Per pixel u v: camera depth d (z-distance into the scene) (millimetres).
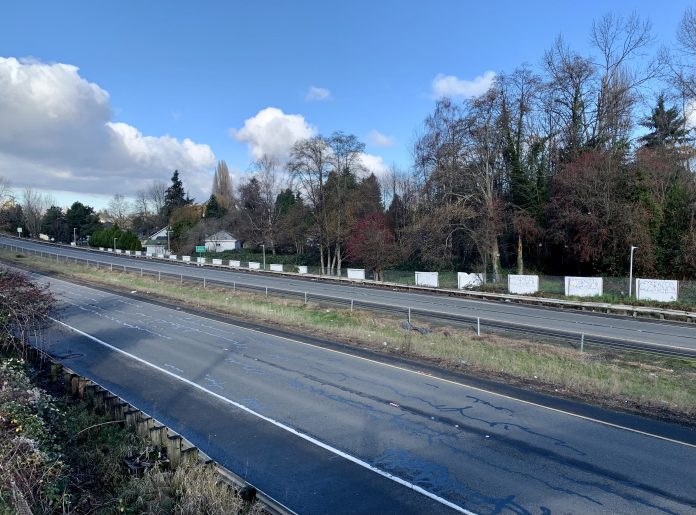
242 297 33062
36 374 14078
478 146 43281
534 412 12117
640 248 35719
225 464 9266
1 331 14289
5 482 6359
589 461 9367
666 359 17750
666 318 27391
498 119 43281
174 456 8672
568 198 39344
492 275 41219
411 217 58750
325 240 61344
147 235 130500
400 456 9602
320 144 60156
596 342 20719
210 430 10945
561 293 34875
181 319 25828
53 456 7887
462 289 39000
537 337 21625
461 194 45625
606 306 29734
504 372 15789
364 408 12391
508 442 10273
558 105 46594
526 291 35969
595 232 37156
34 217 121062
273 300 31672
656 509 7633
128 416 10383
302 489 8336
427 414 11961
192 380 14875
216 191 121812
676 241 35562
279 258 71312
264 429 11008
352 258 58688
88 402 12016
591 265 40656
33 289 15469
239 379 14969
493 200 43656
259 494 7660
